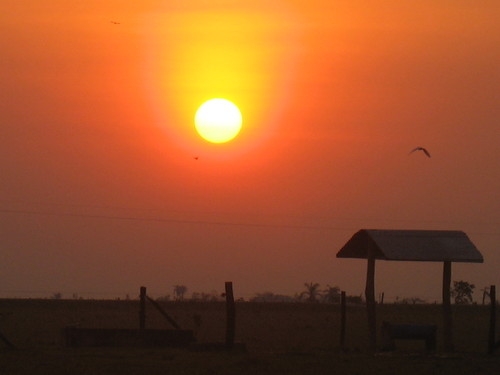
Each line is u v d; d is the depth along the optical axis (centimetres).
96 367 6184
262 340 10662
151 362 6550
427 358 7050
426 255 7812
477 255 7919
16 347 7975
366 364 6569
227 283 7744
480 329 14075
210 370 6059
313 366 6378
